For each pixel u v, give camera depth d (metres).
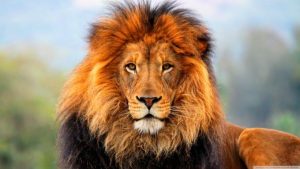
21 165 83.94
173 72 20.95
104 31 21.20
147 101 20.42
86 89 20.98
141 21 21.05
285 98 167.88
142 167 21.17
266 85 171.50
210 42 21.70
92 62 21.09
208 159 21.33
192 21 21.42
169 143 21.00
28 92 103.50
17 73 110.00
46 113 90.56
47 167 78.12
